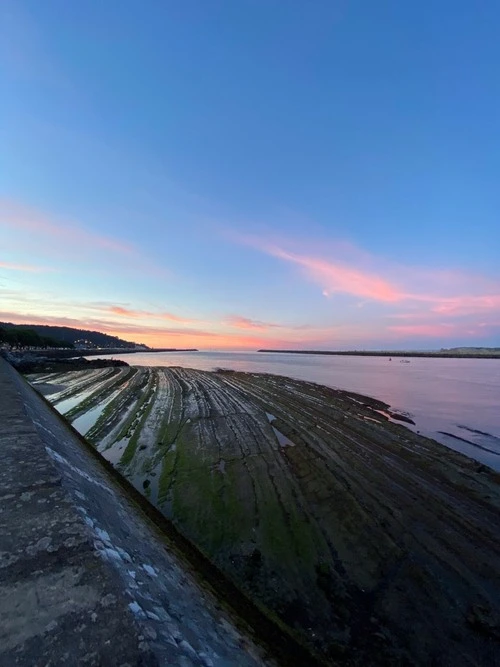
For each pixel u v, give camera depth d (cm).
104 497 520
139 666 161
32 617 178
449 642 572
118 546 309
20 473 343
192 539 812
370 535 849
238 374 4678
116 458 1330
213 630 321
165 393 2803
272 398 2634
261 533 845
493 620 611
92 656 161
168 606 269
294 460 1307
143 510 799
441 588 687
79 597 196
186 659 197
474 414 2397
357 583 697
